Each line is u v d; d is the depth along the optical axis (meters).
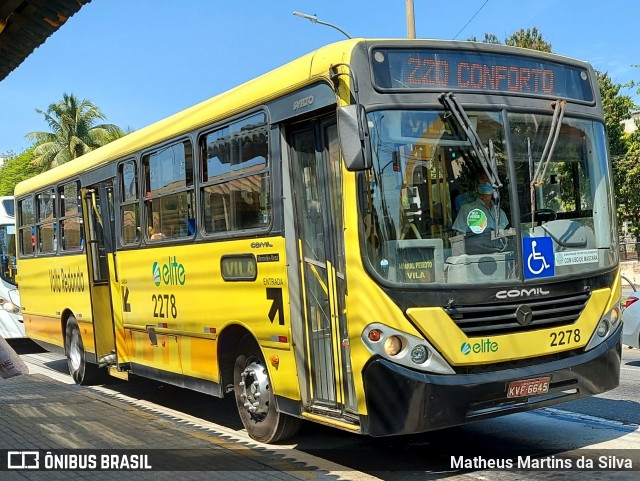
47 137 46.03
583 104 6.40
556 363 5.66
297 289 6.24
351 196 5.43
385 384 5.24
